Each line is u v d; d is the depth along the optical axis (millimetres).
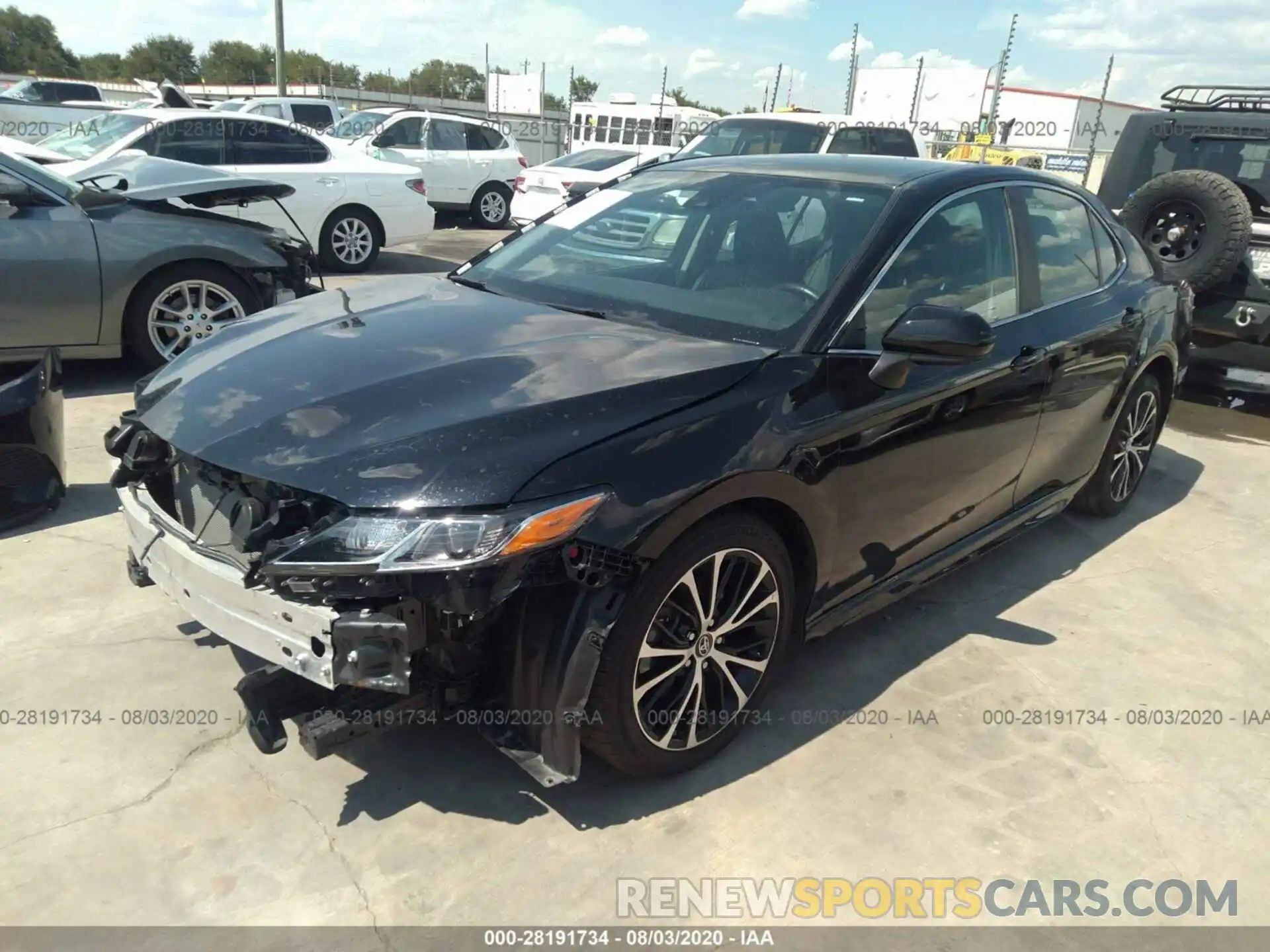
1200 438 6148
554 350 2684
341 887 2211
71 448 4797
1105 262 4180
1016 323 3445
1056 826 2543
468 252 13484
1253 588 4020
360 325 2947
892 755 2785
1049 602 3799
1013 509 3764
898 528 3049
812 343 2756
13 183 5402
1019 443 3506
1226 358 6707
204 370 2740
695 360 2617
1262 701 3184
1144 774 2777
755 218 3277
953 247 3244
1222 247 6055
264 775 2553
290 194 6367
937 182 3312
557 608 2215
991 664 3311
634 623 2287
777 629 2727
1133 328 4094
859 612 3051
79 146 9609
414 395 2406
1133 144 7234
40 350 5555
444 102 37594
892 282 2990
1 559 3621
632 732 2400
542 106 25281
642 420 2346
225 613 2312
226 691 2883
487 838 2377
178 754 2607
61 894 2148
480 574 2051
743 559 2551
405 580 2051
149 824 2365
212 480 2404
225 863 2260
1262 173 6680
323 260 10523
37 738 2633
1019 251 3559
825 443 2639
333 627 2064
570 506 2139
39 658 2996
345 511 2127
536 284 3363
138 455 2641
